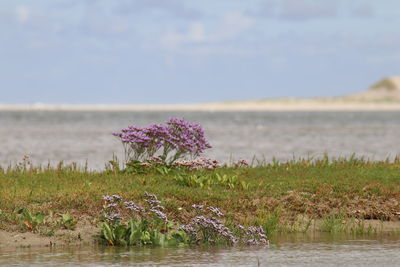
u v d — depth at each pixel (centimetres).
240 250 3803
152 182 5288
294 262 3447
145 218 4206
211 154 10744
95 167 8694
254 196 4991
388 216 4888
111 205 4194
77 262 3412
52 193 4634
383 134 18725
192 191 4941
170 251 3762
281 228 4459
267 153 11275
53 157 10281
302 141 15000
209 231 4038
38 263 3381
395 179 5778
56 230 4059
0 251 3688
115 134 6006
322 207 4919
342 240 4141
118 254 3644
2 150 11638
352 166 6725
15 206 4291
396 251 3762
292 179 5747
